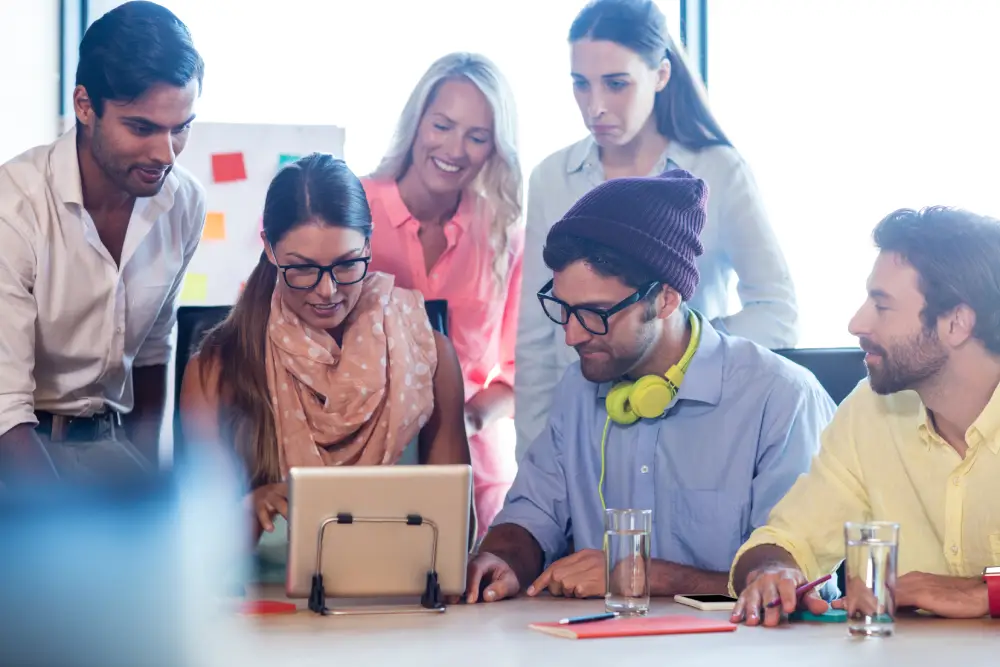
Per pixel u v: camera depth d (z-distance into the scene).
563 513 2.26
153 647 0.51
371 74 3.43
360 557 1.71
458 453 2.64
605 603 1.71
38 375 2.66
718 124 3.10
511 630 1.54
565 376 2.33
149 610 0.51
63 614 0.49
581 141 3.15
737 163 3.07
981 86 3.29
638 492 2.20
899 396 1.89
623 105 3.05
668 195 2.09
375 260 3.19
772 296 3.03
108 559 0.50
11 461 2.45
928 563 1.86
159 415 2.89
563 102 3.38
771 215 3.10
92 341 2.70
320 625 1.58
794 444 2.14
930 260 1.73
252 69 3.40
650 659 1.32
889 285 1.76
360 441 2.53
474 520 2.64
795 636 1.50
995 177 3.30
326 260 2.44
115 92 2.55
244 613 1.66
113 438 2.79
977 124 3.30
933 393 1.79
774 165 3.37
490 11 3.42
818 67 3.34
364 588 1.72
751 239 3.05
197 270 3.27
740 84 3.37
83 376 2.71
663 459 2.20
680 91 3.09
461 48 3.41
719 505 2.16
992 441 1.75
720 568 2.16
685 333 2.22
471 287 3.21
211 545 0.53
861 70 3.32
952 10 3.28
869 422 1.91
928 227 1.76
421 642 1.44
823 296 3.36
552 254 2.08
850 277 3.35
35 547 0.49
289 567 1.70
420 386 2.58
